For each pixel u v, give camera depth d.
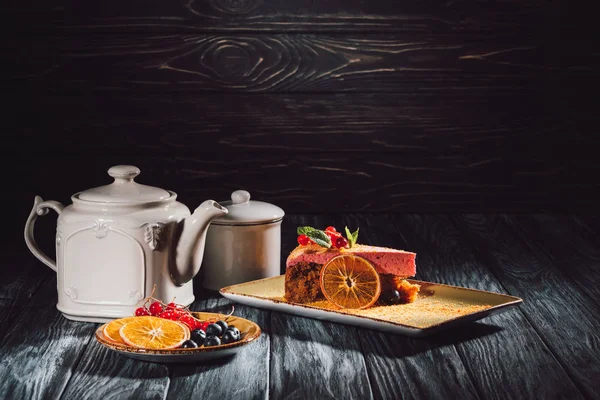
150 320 1.50
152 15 2.84
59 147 2.91
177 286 1.73
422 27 2.88
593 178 2.99
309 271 1.79
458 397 1.37
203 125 2.91
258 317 1.75
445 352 1.55
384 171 2.96
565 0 2.88
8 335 1.64
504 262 2.29
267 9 2.85
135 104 2.89
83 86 2.88
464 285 2.07
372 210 2.99
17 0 2.81
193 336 1.48
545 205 3.00
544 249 2.45
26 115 2.88
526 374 1.46
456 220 2.87
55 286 2.02
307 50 2.88
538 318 1.78
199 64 2.88
